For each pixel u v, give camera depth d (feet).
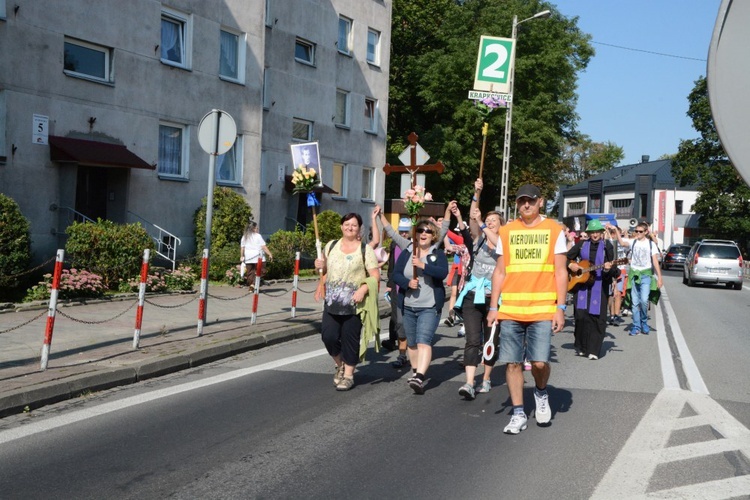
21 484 15.61
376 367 30.76
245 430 20.29
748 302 75.31
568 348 38.04
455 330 43.60
